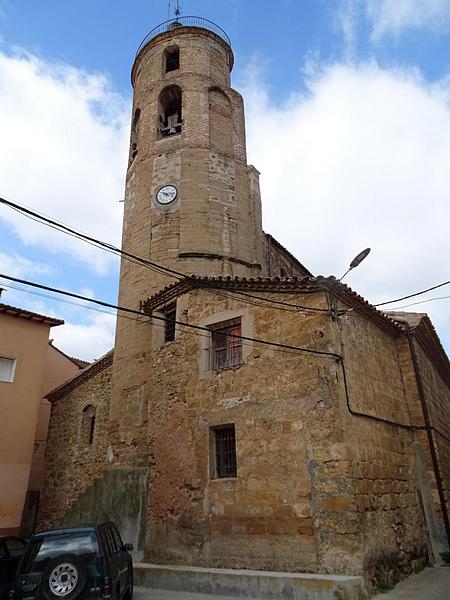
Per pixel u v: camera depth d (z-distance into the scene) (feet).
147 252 60.18
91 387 66.23
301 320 37.68
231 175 66.33
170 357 44.96
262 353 38.47
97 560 24.82
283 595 28.89
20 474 57.52
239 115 73.82
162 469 41.57
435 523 42.78
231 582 31.30
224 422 38.24
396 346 49.98
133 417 51.47
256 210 66.18
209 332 42.63
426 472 44.78
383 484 36.73
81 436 64.44
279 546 32.42
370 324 44.60
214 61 75.46
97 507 48.91
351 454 32.94
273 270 71.36
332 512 31.27
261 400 37.01
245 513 34.68
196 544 36.47
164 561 37.99
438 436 50.49
